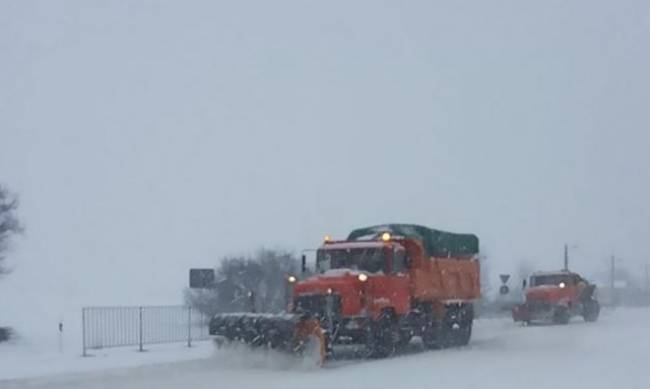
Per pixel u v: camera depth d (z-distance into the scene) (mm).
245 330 21453
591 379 17984
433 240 27328
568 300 42406
